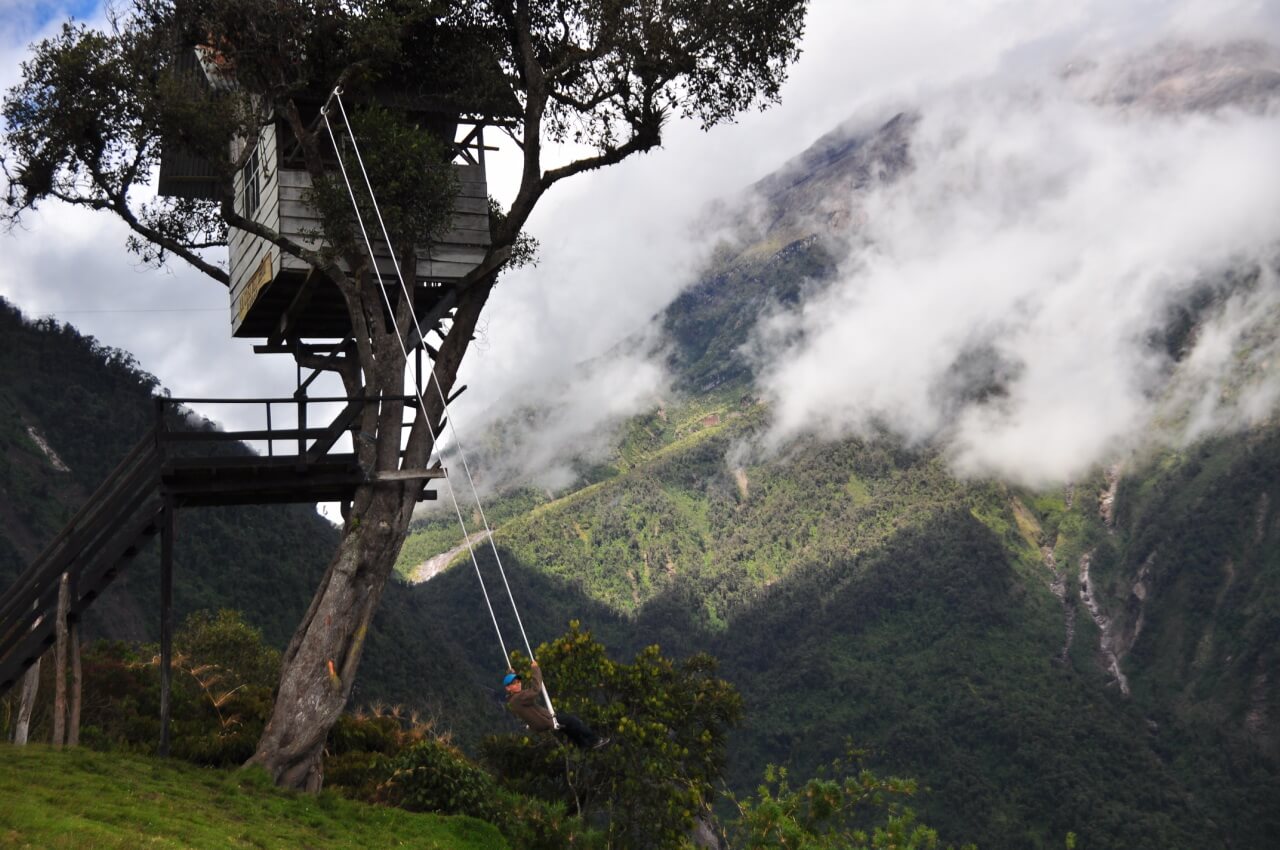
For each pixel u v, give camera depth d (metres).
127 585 106.31
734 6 24.80
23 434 128.25
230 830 16.05
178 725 24.19
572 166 25.48
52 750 18.22
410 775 22.08
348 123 23.61
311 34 23.42
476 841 19.91
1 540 105.50
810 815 16.27
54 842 12.90
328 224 22.97
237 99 23.34
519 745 26.67
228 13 22.72
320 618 21.78
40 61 21.98
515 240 25.34
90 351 152.12
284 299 26.89
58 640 19.44
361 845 17.64
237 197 28.53
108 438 137.12
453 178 24.45
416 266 25.23
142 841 13.85
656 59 24.88
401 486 23.11
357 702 94.19
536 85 25.00
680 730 30.22
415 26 25.12
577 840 20.28
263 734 21.14
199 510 125.00
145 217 26.72
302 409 22.08
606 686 27.31
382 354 23.31
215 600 112.56
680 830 23.42
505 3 25.77
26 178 22.48
